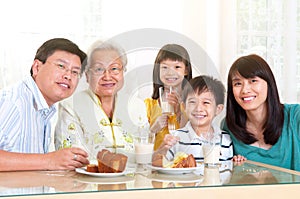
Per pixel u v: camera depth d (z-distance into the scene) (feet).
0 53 8.19
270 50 9.07
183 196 3.08
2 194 2.88
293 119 6.36
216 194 3.16
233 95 6.35
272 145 6.35
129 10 8.70
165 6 8.80
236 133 6.34
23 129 5.25
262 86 6.13
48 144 5.52
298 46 9.22
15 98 5.25
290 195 3.31
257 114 6.28
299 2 9.14
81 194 2.92
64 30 8.48
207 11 8.70
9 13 8.21
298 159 6.22
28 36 8.32
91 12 8.57
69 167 4.13
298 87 9.23
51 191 2.98
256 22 9.01
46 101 5.32
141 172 3.82
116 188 3.08
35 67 5.32
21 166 4.07
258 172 3.91
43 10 8.38
